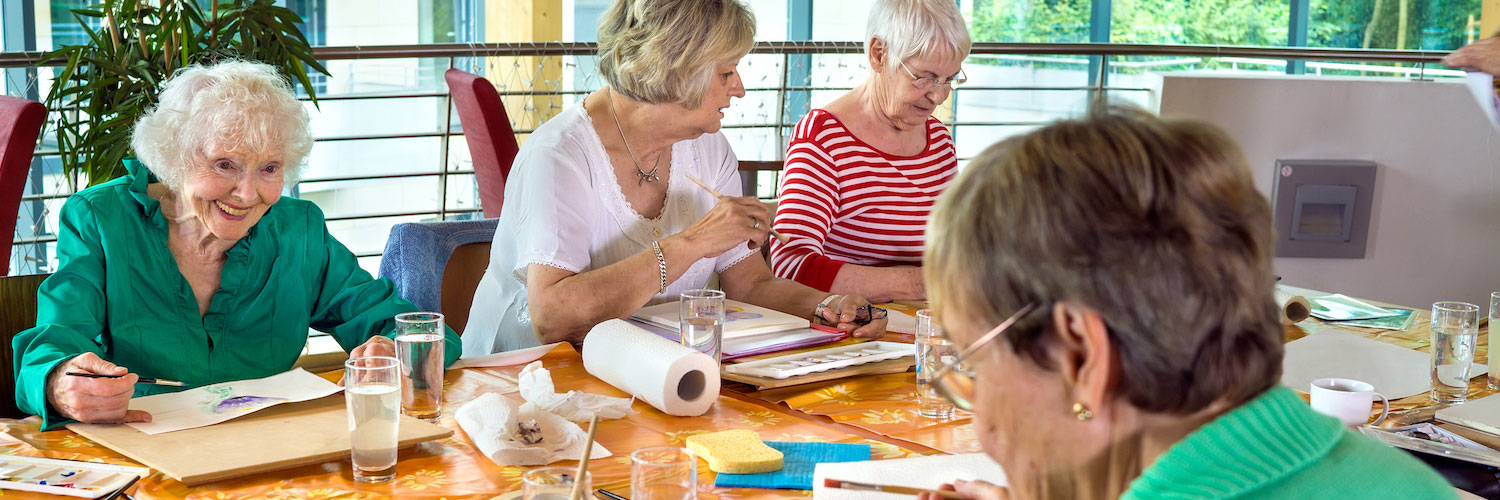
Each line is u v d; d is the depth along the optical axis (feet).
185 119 5.52
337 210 20.93
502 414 4.58
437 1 21.47
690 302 5.38
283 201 6.48
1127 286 2.25
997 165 2.45
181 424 4.72
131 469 4.26
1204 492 2.35
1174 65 24.04
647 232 7.29
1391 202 13.64
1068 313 2.34
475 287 8.16
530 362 6.07
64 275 5.65
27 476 4.16
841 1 23.29
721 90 6.93
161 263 5.90
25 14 18.01
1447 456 4.57
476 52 13.03
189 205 5.80
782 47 14.58
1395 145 13.53
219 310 6.08
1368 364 6.17
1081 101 2.66
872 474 4.03
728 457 4.35
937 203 2.60
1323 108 13.41
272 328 6.29
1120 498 2.48
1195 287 2.24
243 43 11.49
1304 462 2.38
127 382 4.72
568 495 3.50
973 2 23.76
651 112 6.97
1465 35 24.88
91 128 10.95
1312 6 24.76
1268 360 2.36
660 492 3.72
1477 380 6.11
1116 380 2.36
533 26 19.72
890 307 7.54
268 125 5.60
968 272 2.47
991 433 2.65
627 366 5.28
